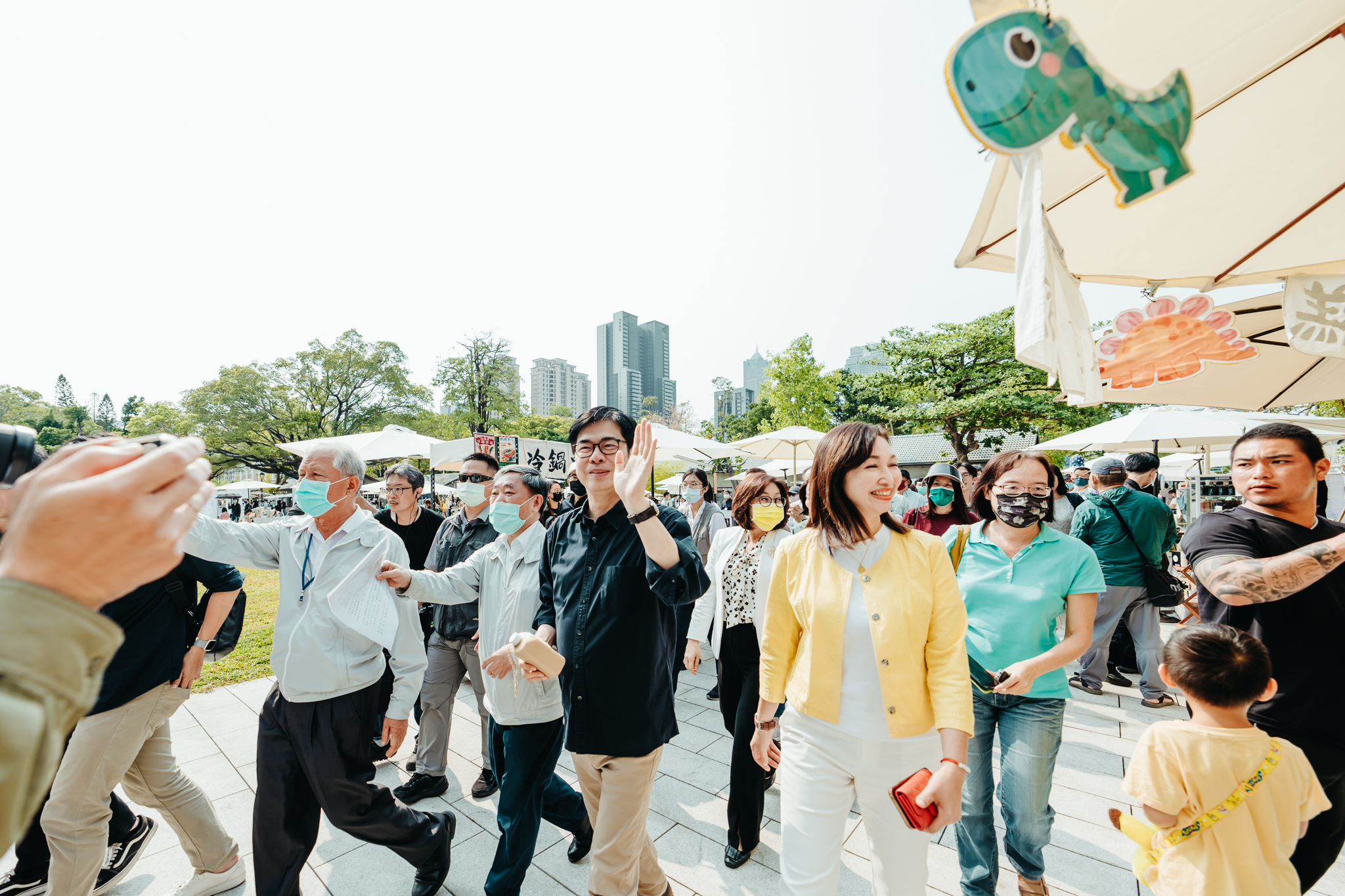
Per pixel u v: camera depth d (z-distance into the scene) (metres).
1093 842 2.65
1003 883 2.40
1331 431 6.00
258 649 6.03
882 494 1.75
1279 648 1.76
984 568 2.33
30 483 0.56
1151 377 2.86
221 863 2.41
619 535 2.10
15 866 2.38
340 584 2.10
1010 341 18.12
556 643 2.14
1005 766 2.18
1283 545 1.79
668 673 2.07
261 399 32.19
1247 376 3.14
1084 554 2.14
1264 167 1.82
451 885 2.48
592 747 1.92
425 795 3.12
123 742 2.08
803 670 1.80
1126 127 1.22
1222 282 2.45
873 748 1.65
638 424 1.94
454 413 33.41
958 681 1.61
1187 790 1.63
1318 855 1.77
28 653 0.49
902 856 1.62
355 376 34.53
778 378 22.12
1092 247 2.24
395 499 3.98
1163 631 5.95
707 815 2.97
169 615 2.24
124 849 2.49
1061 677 2.14
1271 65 1.49
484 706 3.19
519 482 2.60
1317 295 2.25
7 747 0.45
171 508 0.58
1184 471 14.53
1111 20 1.35
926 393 18.88
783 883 1.72
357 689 2.14
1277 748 1.60
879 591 1.73
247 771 3.40
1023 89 1.14
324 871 2.56
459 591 2.48
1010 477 2.24
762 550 2.88
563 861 2.63
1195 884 1.59
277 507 32.16
